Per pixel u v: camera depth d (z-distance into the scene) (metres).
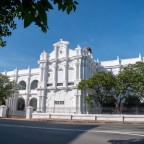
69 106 50.97
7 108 56.97
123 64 57.06
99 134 18.92
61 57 55.41
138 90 38.38
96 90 41.72
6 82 52.91
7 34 7.21
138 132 20.31
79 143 14.78
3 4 3.76
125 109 40.97
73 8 3.76
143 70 38.81
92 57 58.81
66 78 53.44
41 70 56.44
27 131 21.45
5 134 19.34
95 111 48.81
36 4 3.32
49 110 52.78
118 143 14.68
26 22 3.29
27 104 59.47
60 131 21.30
